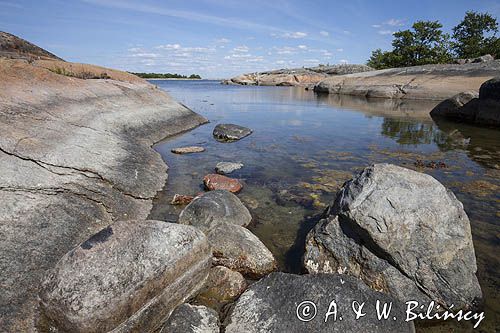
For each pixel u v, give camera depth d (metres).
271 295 1.72
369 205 1.93
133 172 3.48
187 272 1.82
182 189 3.56
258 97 15.59
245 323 1.61
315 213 3.02
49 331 1.49
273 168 4.30
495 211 3.04
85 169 3.03
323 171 4.18
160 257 1.68
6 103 3.57
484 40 24.62
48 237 2.16
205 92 19.41
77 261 1.53
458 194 3.44
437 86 12.84
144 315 1.58
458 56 24.69
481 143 5.75
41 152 2.91
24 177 2.54
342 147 5.46
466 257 1.92
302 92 19.55
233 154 4.96
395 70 15.98
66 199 2.59
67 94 5.01
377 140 6.01
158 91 8.43
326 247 2.15
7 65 4.55
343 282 1.74
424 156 4.91
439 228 1.90
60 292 1.45
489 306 1.88
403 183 1.98
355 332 1.54
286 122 8.01
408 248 1.88
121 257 1.58
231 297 1.94
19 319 1.59
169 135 6.16
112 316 1.45
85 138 3.73
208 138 6.08
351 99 14.28
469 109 8.13
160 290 1.66
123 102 6.23
